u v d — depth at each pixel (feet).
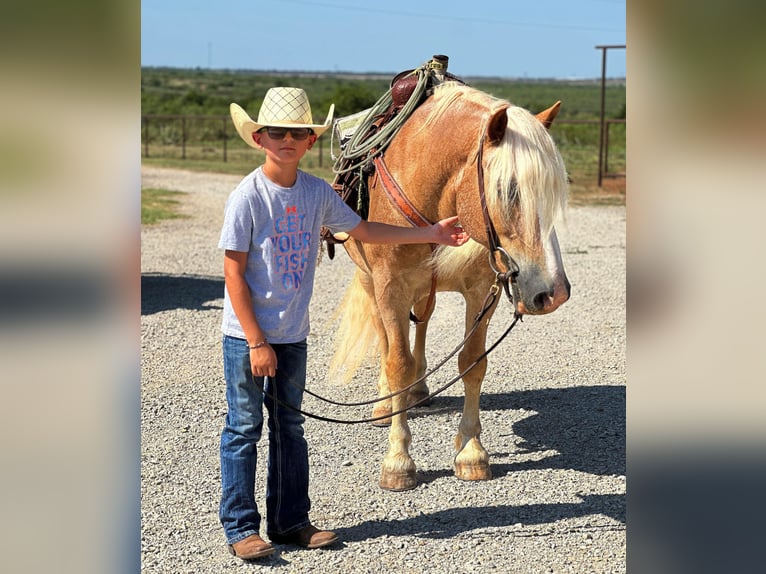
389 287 11.98
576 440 14.61
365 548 10.62
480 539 10.83
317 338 21.70
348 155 12.96
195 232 40.14
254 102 153.48
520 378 18.39
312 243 10.25
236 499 10.30
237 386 10.12
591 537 10.82
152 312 24.20
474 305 12.28
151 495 12.20
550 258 9.48
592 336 21.88
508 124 10.01
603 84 58.95
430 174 11.14
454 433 14.96
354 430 15.12
